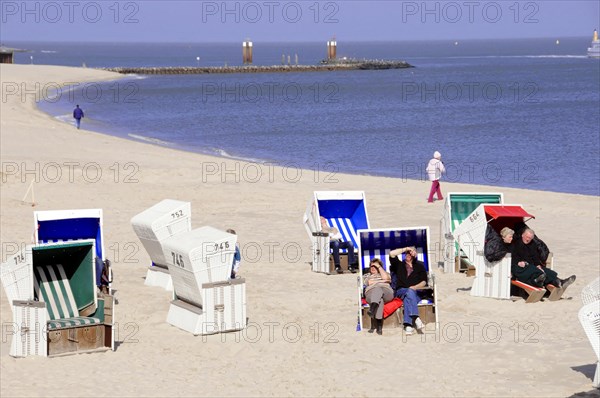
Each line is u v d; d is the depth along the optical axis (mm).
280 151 80500
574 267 29547
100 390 17578
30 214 40156
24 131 78500
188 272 21984
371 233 23531
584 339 20688
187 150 79125
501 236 25234
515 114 122312
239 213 42094
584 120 111500
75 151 65375
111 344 20516
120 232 36906
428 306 22484
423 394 17031
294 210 43031
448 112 126625
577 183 60781
